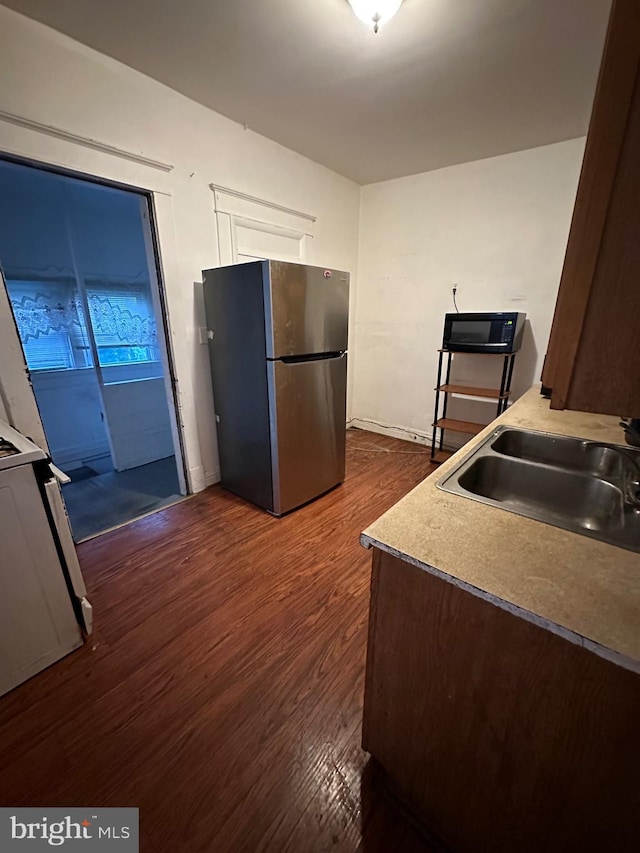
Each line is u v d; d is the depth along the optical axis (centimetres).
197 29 155
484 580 67
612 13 48
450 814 88
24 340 299
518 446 150
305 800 100
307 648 144
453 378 331
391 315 359
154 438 335
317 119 227
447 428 305
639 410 59
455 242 306
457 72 181
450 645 76
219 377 243
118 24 153
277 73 184
